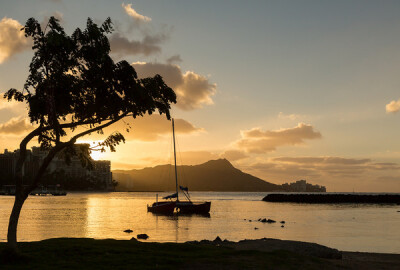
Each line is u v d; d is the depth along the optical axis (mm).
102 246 21484
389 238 43656
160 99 20281
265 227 56469
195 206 84812
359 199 157500
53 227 54344
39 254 18953
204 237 43406
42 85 18953
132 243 23047
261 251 21078
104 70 19500
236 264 17594
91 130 20109
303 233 48719
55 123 19047
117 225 58688
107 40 19297
